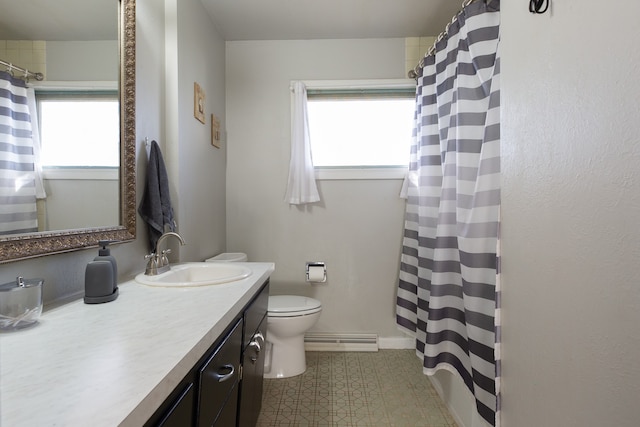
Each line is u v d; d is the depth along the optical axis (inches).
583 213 23.9
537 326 29.5
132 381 21.4
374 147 103.3
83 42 43.6
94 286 38.3
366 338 100.7
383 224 102.3
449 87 70.4
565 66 25.8
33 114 36.2
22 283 31.1
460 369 63.9
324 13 88.0
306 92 100.9
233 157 103.0
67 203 41.0
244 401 48.8
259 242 103.0
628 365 20.2
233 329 41.8
